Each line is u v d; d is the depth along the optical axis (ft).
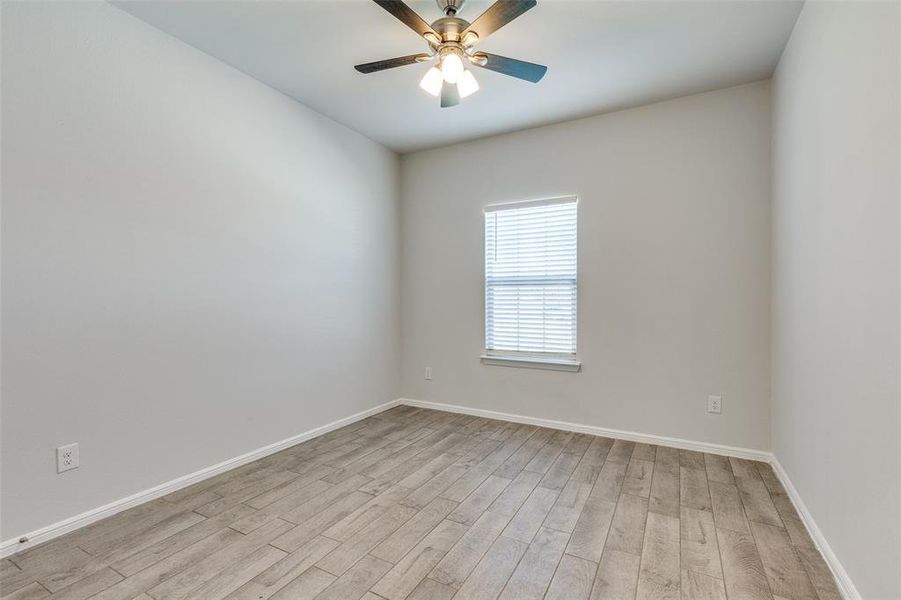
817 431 6.43
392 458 9.86
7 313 6.10
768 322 9.62
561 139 11.84
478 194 13.17
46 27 6.43
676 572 5.80
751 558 6.09
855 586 5.07
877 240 4.56
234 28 7.77
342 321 12.18
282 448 10.31
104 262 7.13
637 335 10.96
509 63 7.23
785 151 8.25
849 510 5.27
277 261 10.21
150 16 7.43
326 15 7.36
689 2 6.96
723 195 10.02
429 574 5.77
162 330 7.94
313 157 11.16
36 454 6.37
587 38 7.96
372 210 13.29
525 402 12.48
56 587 5.47
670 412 10.61
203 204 8.61
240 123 9.32
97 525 6.91
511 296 12.75
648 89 9.95
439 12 7.35
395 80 9.64
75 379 6.79
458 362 13.61
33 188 6.32
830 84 5.87
